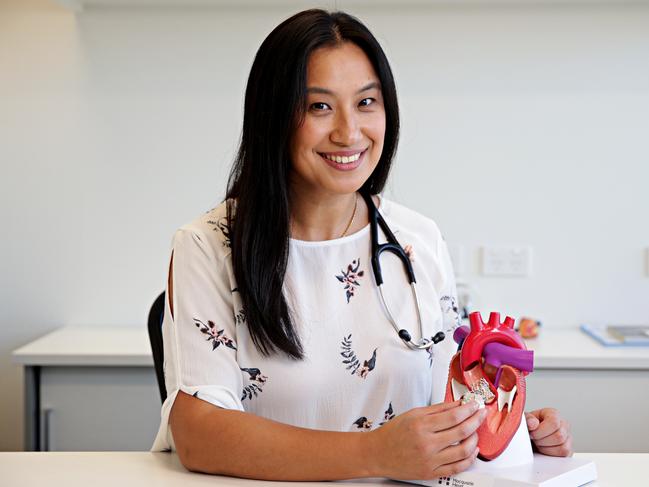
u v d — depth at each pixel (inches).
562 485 46.0
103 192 113.6
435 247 62.4
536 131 112.2
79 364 98.5
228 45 111.7
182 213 113.6
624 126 111.7
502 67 111.6
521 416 48.2
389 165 58.1
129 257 114.1
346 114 51.4
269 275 53.5
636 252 113.0
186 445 50.4
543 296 113.9
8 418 116.2
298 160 52.8
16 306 115.1
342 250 57.7
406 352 57.2
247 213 53.6
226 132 112.6
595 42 110.9
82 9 111.3
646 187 112.3
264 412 55.5
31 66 112.4
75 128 113.0
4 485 47.7
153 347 64.4
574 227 113.1
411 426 46.2
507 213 113.2
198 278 54.7
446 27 111.2
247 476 48.8
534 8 110.8
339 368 56.1
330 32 51.6
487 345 48.6
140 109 112.6
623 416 97.3
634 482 48.4
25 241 114.4
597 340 105.0
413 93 112.2
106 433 99.7
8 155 113.4
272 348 53.9
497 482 45.3
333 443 47.8
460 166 112.8
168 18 111.7
